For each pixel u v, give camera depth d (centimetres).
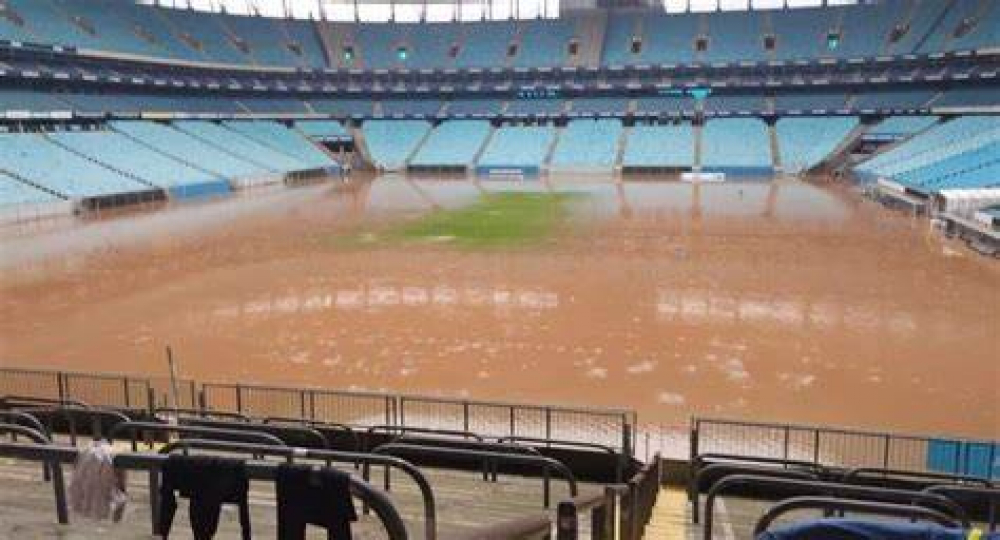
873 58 8944
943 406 2058
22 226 5181
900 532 416
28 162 6066
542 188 7681
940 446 1633
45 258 4081
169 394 2122
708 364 2411
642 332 2750
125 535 652
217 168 7800
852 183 7800
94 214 5800
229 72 9744
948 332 2712
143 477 935
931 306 3053
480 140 9800
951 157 6694
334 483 439
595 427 1919
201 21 9981
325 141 10006
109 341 2664
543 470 1165
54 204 5581
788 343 2611
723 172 8638
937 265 3834
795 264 3878
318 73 10419
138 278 3622
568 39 10362
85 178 6272
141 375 2311
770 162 8650
